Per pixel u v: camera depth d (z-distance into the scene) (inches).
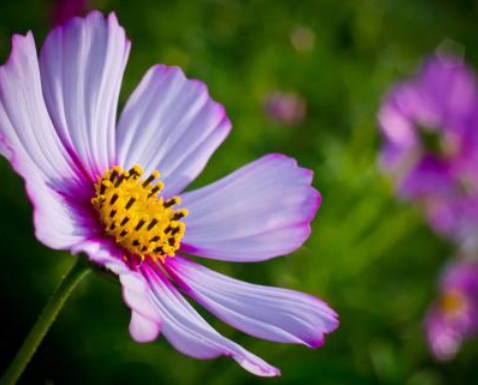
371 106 22.8
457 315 23.4
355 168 20.9
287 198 12.0
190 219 12.1
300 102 22.9
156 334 10.0
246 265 18.1
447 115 22.3
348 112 24.0
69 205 11.3
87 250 10.4
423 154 21.8
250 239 12.0
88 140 11.7
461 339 23.2
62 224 10.9
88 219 11.4
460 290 23.6
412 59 29.1
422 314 22.9
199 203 12.2
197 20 22.7
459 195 22.1
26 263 17.2
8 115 10.5
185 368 17.1
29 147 10.8
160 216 11.7
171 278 11.5
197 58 21.4
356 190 20.6
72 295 17.2
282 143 22.0
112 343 17.0
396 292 22.5
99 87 11.7
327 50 25.2
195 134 12.4
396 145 21.4
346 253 19.9
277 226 11.9
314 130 23.0
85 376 16.8
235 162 19.9
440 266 24.3
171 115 12.4
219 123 12.5
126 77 21.1
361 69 25.4
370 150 22.3
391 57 24.1
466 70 22.7
